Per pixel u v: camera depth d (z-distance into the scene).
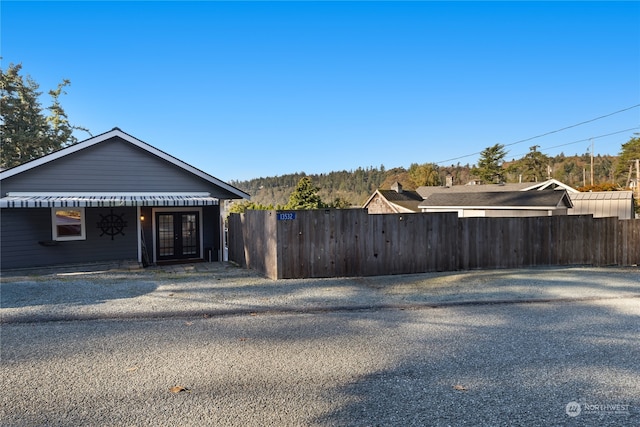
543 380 4.19
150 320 6.59
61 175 14.00
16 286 9.53
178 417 3.44
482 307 7.44
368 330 6.02
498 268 12.32
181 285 9.67
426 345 5.31
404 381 4.18
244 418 3.41
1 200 12.11
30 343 5.42
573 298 8.12
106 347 5.27
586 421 3.36
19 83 34.16
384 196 40.47
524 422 3.34
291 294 8.53
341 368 4.54
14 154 33.53
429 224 11.66
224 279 10.59
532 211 23.31
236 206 32.75
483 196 26.92
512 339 5.55
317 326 6.23
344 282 9.99
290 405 3.65
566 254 12.89
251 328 6.14
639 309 7.27
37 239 13.66
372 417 3.43
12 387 4.05
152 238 16.28
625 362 4.69
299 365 4.63
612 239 13.16
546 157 78.06
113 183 14.84
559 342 5.41
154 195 15.25
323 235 10.77
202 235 17.28
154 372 4.43
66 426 3.30
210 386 4.07
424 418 3.41
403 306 7.49
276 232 10.44
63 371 4.46
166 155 15.59
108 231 14.81
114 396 3.84
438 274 11.20
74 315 6.82
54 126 36.97
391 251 11.28
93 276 11.39
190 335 5.79
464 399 3.76
